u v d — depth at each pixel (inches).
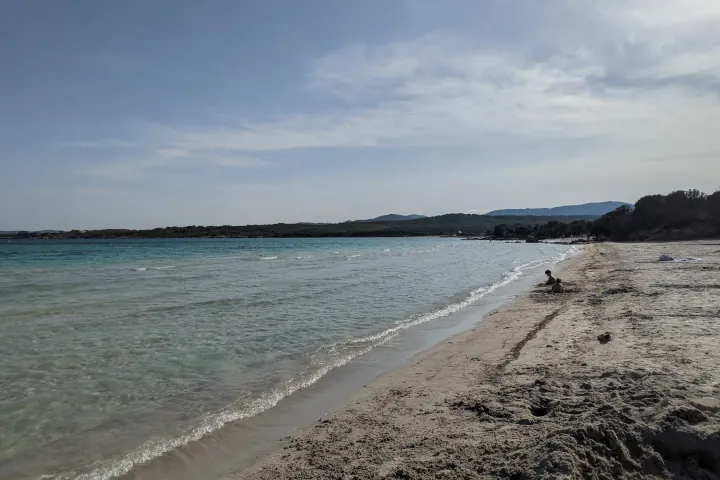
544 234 5442.9
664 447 193.0
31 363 417.1
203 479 225.9
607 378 295.6
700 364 308.8
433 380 357.4
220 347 474.6
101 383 366.9
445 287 975.6
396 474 202.8
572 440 190.7
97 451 256.5
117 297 806.5
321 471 218.5
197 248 3474.4
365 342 498.0
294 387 357.7
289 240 6879.9
